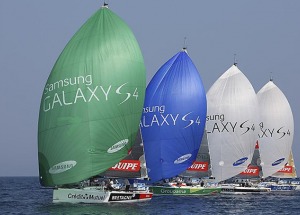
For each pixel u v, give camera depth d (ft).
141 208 481.87
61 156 465.06
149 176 615.16
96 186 486.79
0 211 464.24
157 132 613.11
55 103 469.57
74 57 475.31
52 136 468.34
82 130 466.29
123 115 483.10
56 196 478.59
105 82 475.31
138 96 493.36
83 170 465.88
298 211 534.78
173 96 613.52
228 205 563.07
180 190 623.77
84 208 456.04
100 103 472.03
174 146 610.24
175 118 610.24
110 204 483.10
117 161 480.64
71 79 470.39
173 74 620.08
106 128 474.08
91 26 485.15
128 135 487.20
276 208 555.69
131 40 494.59
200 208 523.70
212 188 646.33
